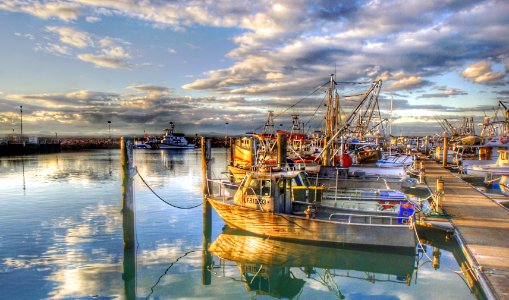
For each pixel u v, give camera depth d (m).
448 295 12.58
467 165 41.53
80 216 24.00
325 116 37.00
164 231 20.84
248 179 18.77
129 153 16.41
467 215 20.20
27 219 23.14
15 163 72.00
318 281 14.34
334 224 16.89
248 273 15.16
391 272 15.05
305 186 19.38
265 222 18.14
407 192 31.09
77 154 113.94
